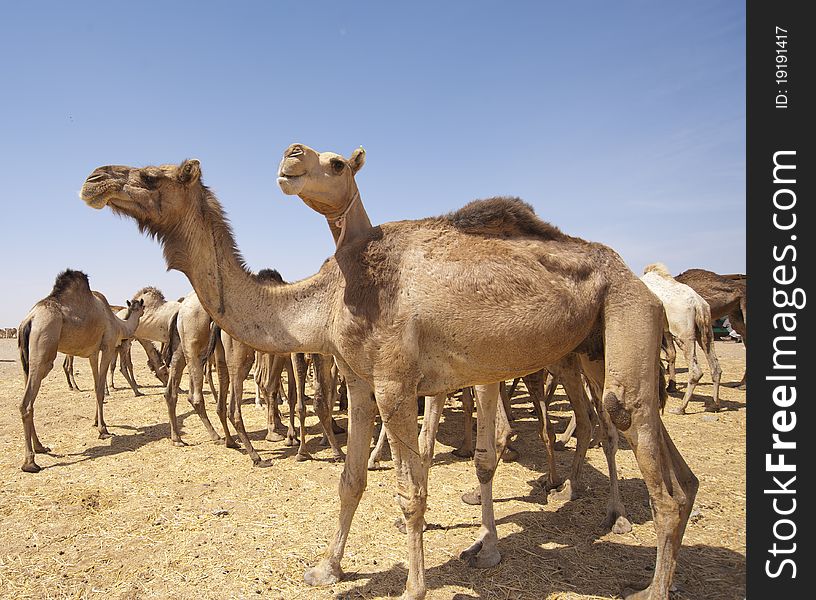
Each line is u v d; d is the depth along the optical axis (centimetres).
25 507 592
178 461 784
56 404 1242
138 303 1266
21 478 706
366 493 627
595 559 448
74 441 914
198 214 404
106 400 1298
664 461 367
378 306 368
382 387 370
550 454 618
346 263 386
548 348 370
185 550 478
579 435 597
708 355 1058
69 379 1430
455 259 370
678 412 1027
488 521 453
